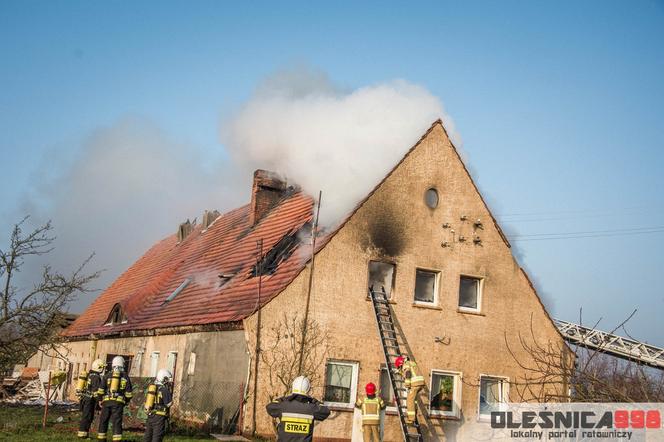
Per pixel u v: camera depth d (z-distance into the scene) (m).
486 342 19.66
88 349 31.09
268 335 17.42
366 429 14.27
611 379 12.20
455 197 20.20
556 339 20.52
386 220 19.19
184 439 15.78
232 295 20.44
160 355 23.03
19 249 21.80
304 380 9.64
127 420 17.14
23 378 34.81
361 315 18.34
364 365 18.11
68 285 22.30
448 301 19.47
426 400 18.55
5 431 16.30
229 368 18.03
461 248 19.95
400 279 19.02
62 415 20.61
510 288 20.34
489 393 19.62
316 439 17.17
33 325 22.25
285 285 17.81
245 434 16.70
